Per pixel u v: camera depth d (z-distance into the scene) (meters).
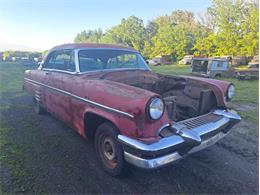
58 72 4.11
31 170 2.99
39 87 4.69
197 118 3.13
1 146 3.65
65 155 3.40
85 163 3.18
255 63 22.77
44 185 2.69
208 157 3.37
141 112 2.36
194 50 43.62
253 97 8.27
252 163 3.22
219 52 31.92
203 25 44.34
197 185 2.72
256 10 28.05
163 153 2.43
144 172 2.95
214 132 2.91
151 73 4.34
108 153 2.91
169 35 44.94
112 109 2.62
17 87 9.66
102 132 2.92
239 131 4.46
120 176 2.83
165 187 2.68
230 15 30.58
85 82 3.20
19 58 40.84
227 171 3.01
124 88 2.71
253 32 27.88
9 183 2.71
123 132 2.54
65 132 4.29
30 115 5.35
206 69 17.28
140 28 54.91
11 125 4.64
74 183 2.74
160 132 2.48
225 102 3.51
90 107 2.99
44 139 3.96
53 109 4.14
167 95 4.01
